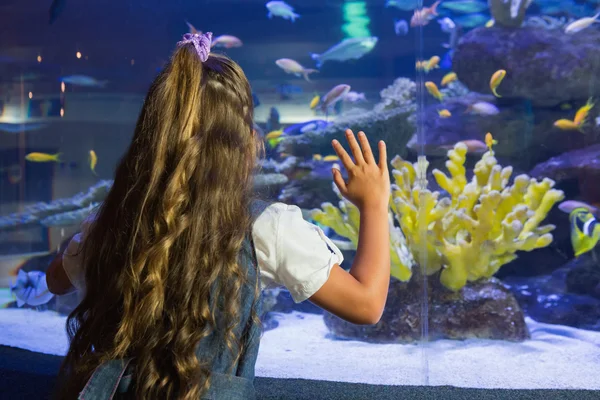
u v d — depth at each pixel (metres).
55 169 8.05
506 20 3.63
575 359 2.41
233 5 10.58
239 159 1.26
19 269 5.16
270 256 1.19
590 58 3.37
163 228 1.16
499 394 1.77
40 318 3.80
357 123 5.58
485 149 3.49
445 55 3.90
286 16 10.59
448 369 2.30
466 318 2.79
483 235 2.89
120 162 1.34
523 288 3.23
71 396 1.20
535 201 3.16
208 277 1.15
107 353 1.16
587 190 3.31
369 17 10.20
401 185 3.16
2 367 2.21
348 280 1.17
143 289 1.14
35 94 7.82
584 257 3.23
